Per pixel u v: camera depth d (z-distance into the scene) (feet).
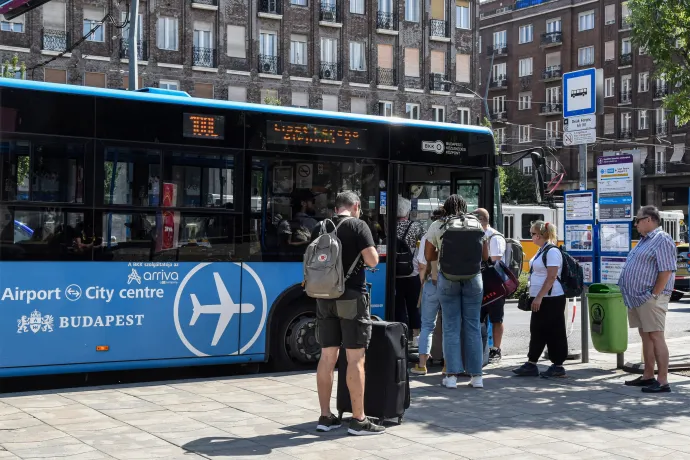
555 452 22.03
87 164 30.27
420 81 183.42
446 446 22.39
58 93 29.86
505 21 258.78
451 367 31.17
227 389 30.12
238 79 161.89
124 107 31.09
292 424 24.63
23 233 29.07
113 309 30.60
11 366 28.78
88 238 30.17
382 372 24.49
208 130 32.78
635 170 35.81
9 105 28.96
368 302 23.72
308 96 169.37
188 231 32.22
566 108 39.19
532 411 27.09
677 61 51.52
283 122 34.55
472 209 39.93
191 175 32.37
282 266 34.22
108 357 30.50
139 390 29.71
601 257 37.14
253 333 33.63
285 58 166.61
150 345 31.32
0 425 23.89
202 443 22.18
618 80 230.48
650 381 31.65
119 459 20.47
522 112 254.27
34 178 29.27
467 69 190.49
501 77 259.60
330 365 23.72
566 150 239.91
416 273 37.22
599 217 37.27
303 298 35.06
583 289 37.99
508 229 106.83
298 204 34.76
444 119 186.91
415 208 38.11
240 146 33.47
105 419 24.82
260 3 164.04
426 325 34.01
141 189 31.27
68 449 21.33
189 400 27.94
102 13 150.20
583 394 30.22
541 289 33.50
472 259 30.40
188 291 32.14
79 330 29.94
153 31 153.58
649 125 223.10
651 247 31.01
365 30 176.24
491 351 38.29
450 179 39.37
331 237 23.30
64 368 29.68
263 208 33.91
